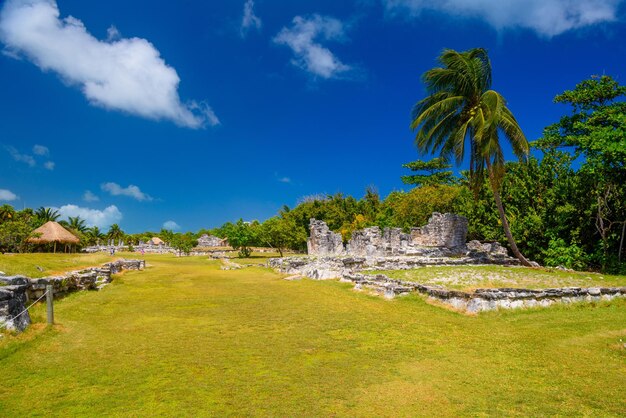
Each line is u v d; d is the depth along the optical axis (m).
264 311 12.83
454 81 21.92
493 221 27.61
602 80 24.77
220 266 35.09
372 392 6.56
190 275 25.81
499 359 8.20
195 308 13.34
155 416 5.61
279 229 51.53
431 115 22.12
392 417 5.71
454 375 7.32
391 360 8.12
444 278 16.36
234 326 10.82
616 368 7.61
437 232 26.69
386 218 46.94
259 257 51.56
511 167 30.44
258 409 5.88
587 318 11.34
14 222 37.44
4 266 13.89
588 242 24.33
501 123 20.17
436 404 6.14
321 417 5.67
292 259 30.38
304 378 7.12
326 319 11.66
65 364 7.61
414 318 11.79
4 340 8.11
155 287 18.88
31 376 6.96
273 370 7.49
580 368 7.64
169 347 8.83
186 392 6.44
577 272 18.17
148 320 11.48
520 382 7.00
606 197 22.64
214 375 7.19
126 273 26.31
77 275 15.94
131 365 7.63
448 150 23.19
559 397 6.38
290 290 17.58
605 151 19.78
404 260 21.12
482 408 6.00
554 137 26.78
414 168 53.88
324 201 62.88
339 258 25.31
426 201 39.34
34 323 9.66
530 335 9.91
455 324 11.05
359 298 15.20
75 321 10.86
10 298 8.74
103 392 6.39
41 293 12.67
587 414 5.81
